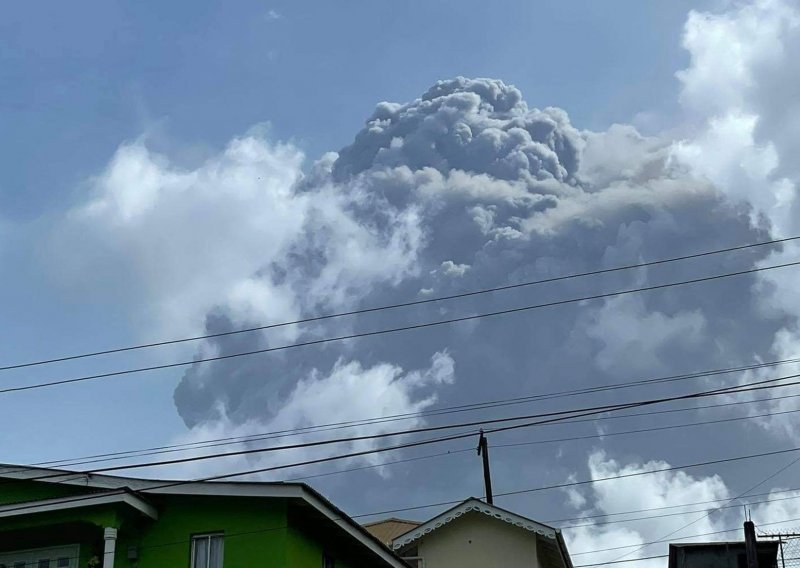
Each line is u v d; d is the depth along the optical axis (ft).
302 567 86.17
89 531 86.43
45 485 87.56
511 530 142.10
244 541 83.56
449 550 142.82
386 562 105.50
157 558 84.23
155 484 85.05
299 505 85.15
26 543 87.45
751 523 101.40
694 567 109.60
